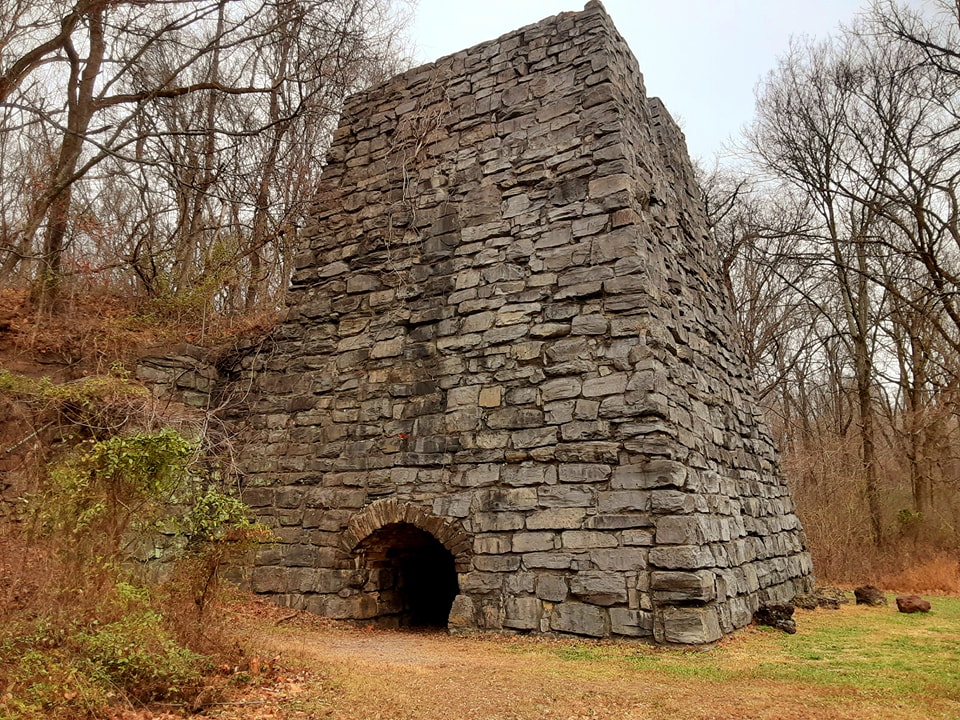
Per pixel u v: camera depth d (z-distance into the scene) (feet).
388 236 37.37
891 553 64.39
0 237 47.26
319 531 33.86
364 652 24.99
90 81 44.47
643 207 32.86
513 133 35.09
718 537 28.94
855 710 16.79
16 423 31.73
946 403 69.26
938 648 25.29
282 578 33.96
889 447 76.18
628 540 26.48
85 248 59.31
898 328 79.00
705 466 30.50
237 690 17.94
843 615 34.73
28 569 19.56
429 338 34.12
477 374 32.01
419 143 38.14
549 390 29.89
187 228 59.62
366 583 32.96
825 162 70.79
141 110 47.16
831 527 62.95
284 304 41.11
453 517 30.27
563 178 32.73
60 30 39.14
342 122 41.86
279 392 37.76
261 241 53.72
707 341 37.37
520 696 18.37
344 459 34.40
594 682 19.85
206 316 46.85
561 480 28.43
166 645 17.53
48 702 15.12
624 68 35.42
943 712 16.52
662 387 28.27
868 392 73.00
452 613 28.94
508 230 33.50
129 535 22.16
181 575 21.52
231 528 21.91
